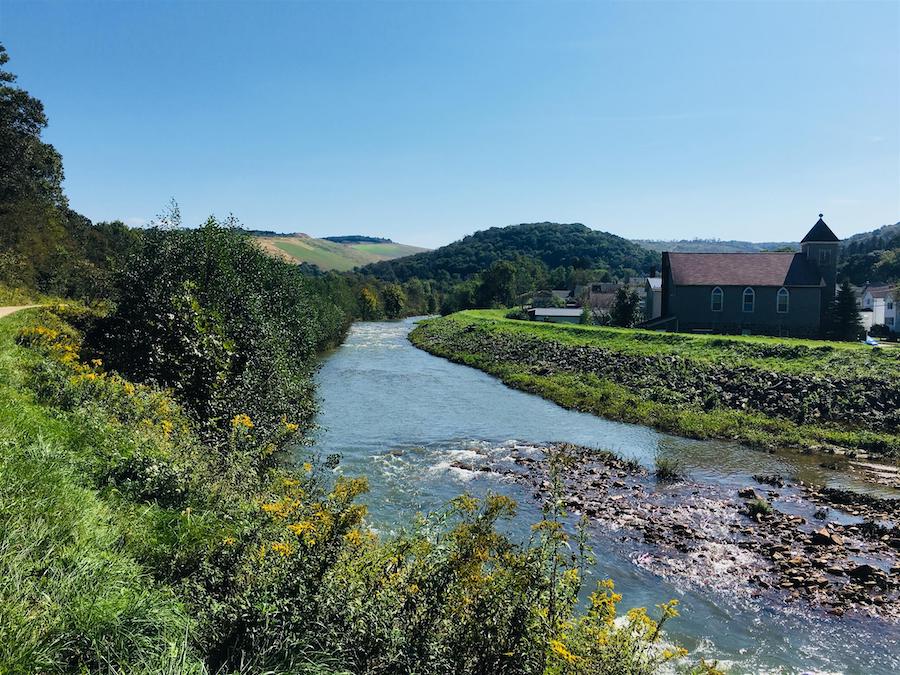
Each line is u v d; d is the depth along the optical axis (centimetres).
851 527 1453
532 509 1529
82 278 3803
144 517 681
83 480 735
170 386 1509
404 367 4425
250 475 905
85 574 508
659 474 1864
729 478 1870
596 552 1293
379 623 525
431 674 502
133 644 438
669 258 5659
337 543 582
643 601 1094
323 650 485
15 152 4634
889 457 2120
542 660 528
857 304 5162
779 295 5144
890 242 16212
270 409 1589
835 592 1142
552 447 2189
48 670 404
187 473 810
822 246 5259
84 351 1842
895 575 1202
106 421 1006
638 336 4322
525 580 574
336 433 2302
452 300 13562
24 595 459
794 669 912
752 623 1035
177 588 558
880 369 2892
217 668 461
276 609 502
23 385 1111
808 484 1819
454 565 571
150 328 1792
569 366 3869
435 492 1628
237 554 602
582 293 11931
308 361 3169
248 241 2605
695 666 898
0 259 3319
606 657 553
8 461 665
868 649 967
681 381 3147
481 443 2230
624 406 2816
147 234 2170
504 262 13250
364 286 12581
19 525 547
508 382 3647
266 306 2480
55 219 4809
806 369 3030
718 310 5219
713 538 1380
